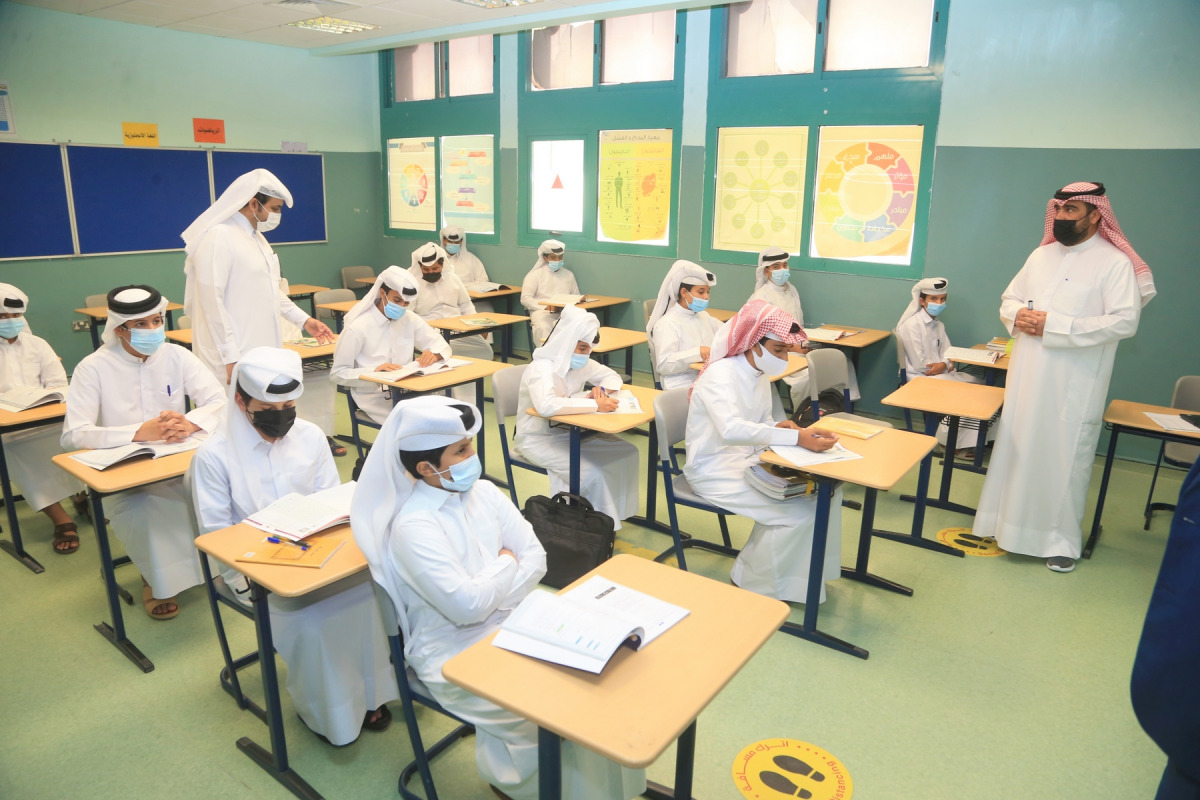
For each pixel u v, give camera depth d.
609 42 6.70
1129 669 2.69
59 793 2.05
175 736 2.28
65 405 3.07
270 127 7.66
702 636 1.54
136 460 2.53
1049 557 3.44
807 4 5.66
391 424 1.75
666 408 3.08
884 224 5.62
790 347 2.92
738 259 6.33
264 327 3.67
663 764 2.18
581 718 1.27
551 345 3.47
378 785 2.09
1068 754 2.25
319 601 2.08
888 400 3.60
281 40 7.29
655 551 3.53
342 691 2.13
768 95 5.89
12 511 3.32
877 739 2.30
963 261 5.32
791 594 2.97
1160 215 4.59
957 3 5.02
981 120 5.07
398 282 4.15
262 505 2.27
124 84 6.59
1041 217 4.99
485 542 1.93
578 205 7.18
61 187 6.30
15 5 5.88
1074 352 3.23
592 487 3.41
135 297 2.76
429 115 8.03
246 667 2.63
